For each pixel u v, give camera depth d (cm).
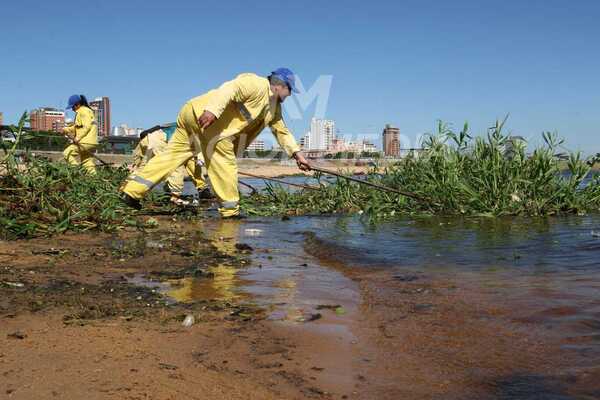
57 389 162
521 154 714
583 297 254
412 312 243
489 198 686
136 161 924
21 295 271
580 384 160
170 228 565
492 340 201
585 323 215
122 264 359
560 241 432
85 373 174
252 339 208
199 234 512
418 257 381
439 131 783
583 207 680
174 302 264
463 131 770
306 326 224
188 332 217
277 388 163
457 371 174
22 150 609
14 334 210
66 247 421
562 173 721
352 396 158
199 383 167
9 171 549
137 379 169
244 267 354
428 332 214
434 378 169
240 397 157
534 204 665
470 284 293
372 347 198
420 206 732
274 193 859
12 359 185
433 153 775
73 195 565
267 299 270
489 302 254
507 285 286
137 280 312
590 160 706
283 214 740
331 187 835
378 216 679
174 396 158
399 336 210
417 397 156
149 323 229
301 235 510
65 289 286
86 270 337
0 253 381
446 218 648
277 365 182
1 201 508
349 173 860
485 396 155
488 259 366
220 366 181
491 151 734
